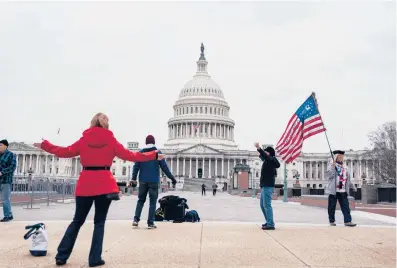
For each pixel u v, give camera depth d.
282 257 9.55
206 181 149.38
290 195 60.59
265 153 15.18
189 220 17.64
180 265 8.55
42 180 38.56
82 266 8.44
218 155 167.12
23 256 9.38
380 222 19.61
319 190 61.91
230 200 50.03
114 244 11.13
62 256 8.47
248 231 14.25
